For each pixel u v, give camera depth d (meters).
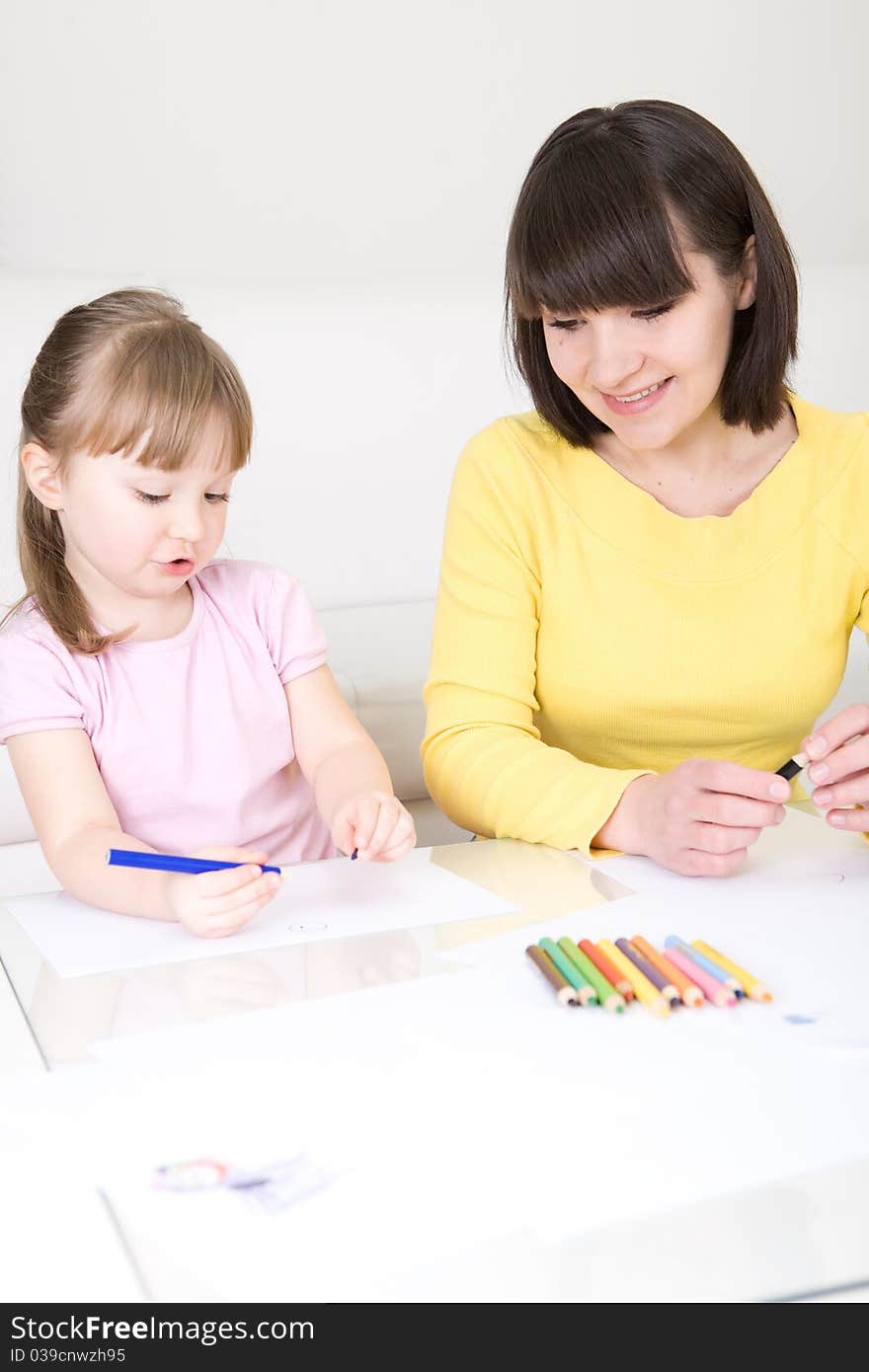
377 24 2.25
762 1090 0.54
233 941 0.72
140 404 0.89
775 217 0.95
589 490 1.05
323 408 1.96
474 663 1.03
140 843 0.86
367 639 1.73
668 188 0.89
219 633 1.06
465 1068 0.56
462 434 2.03
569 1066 0.56
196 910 0.72
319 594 1.95
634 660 1.03
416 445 2.01
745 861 0.83
